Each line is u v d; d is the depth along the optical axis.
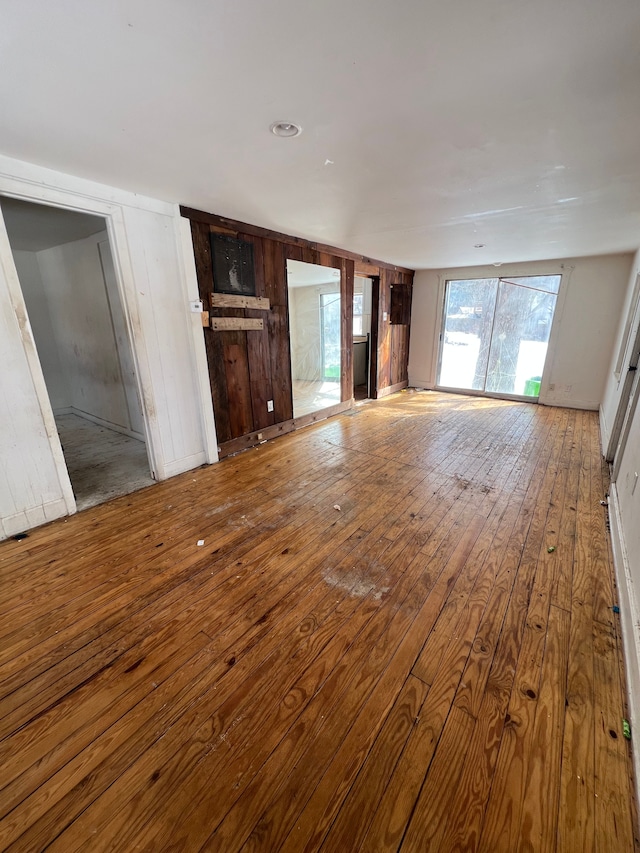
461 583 1.90
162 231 2.81
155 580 1.94
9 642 1.57
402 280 6.23
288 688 1.36
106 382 4.36
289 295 4.08
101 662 1.48
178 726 1.24
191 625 1.65
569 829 0.98
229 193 2.58
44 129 1.68
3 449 2.24
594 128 1.70
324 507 2.66
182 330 3.09
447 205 2.82
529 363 5.86
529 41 1.15
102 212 2.45
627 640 1.48
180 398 3.18
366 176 2.25
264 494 2.87
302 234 3.83
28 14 1.01
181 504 2.72
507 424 4.65
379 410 5.43
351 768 1.11
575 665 1.44
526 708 1.28
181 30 1.10
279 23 1.08
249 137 1.78
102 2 0.99
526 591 1.84
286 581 1.92
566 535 2.30
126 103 1.48
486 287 6.00
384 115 1.59
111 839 0.97
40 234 3.66
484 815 1.01
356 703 1.30
